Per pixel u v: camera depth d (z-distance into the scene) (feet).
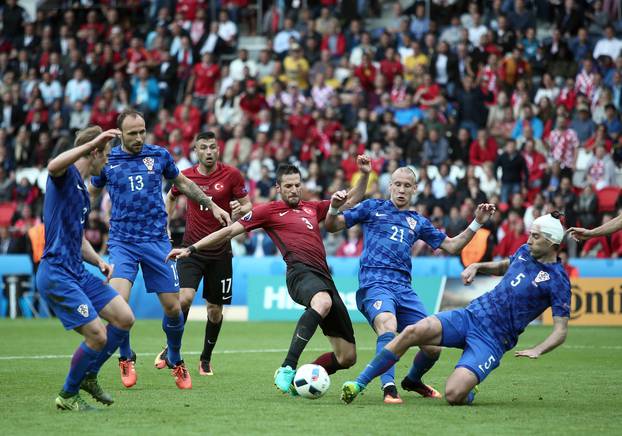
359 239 221.05
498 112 254.27
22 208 247.70
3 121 287.48
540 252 80.48
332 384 97.40
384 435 64.49
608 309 195.42
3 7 323.98
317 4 299.17
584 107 244.83
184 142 261.44
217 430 66.44
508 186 226.99
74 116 277.03
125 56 297.33
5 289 224.74
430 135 240.73
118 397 85.66
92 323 74.95
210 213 110.01
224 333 175.01
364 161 92.58
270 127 257.96
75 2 324.39
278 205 92.43
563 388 94.84
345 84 272.51
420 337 79.20
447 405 80.43
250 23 311.68
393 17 303.27
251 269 214.90
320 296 85.76
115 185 94.38
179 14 299.17
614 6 280.92
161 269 94.58
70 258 76.13
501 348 80.28
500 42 265.75
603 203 223.10
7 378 101.71
